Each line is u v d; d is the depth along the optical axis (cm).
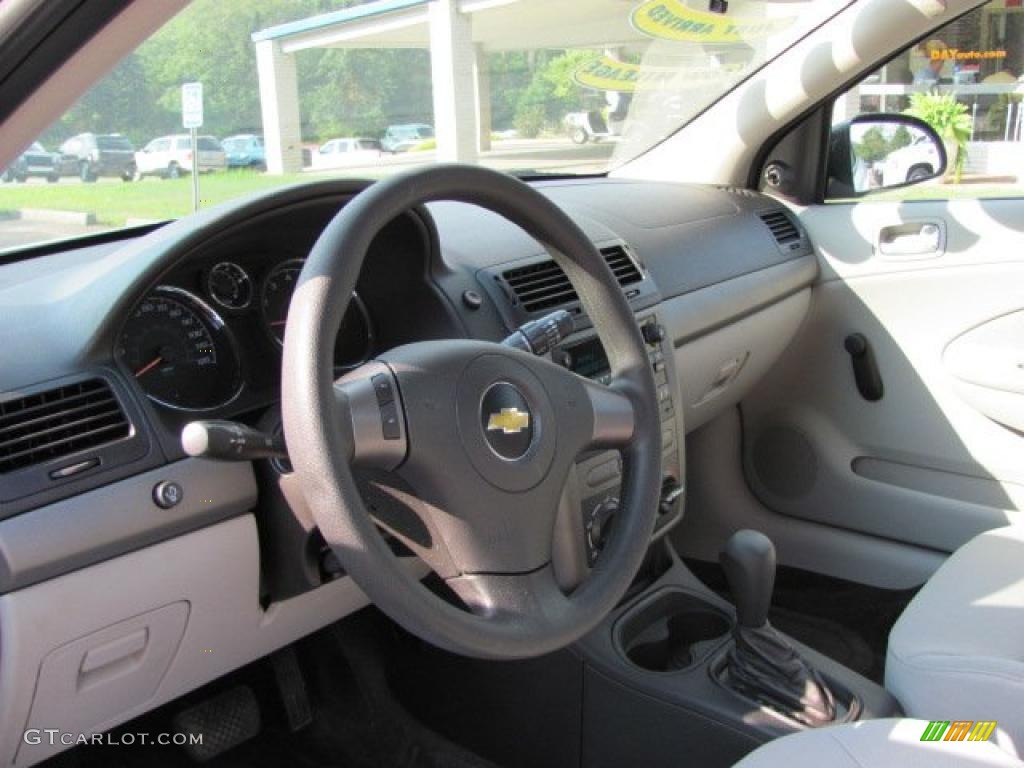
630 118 268
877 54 228
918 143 243
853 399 247
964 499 235
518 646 105
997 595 155
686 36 248
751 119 251
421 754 189
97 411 124
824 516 252
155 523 126
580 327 169
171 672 139
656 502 127
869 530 246
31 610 118
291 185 138
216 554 133
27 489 117
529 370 116
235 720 184
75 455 121
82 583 121
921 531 238
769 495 260
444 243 172
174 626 134
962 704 138
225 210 134
